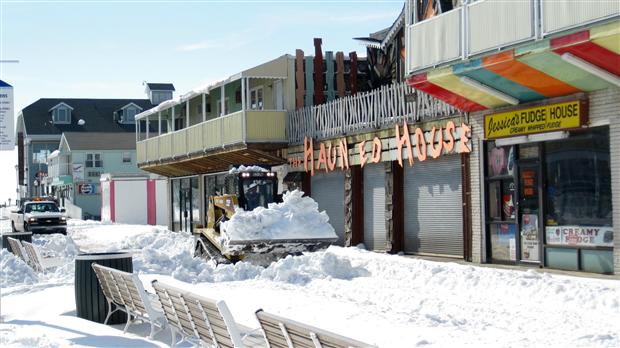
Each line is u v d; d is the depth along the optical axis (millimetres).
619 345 9211
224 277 17062
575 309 12117
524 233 18625
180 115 44156
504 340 9680
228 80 30531
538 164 18094
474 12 17188
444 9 19766
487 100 18812
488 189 19750
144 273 17844
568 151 17359
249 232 19516
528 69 16422
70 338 10203
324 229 20016
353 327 10688
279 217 19891
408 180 23188
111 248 29969
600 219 16578
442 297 13602
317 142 27312
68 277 17516
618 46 14352
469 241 20188
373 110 24188
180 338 10242
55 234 38188
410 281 15641
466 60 17438
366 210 25500
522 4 15906
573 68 15688
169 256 19297
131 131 88500
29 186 89062
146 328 11344
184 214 40969
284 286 15594
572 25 14719
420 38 19031
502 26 16406
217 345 8180
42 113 90625
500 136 18812
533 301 12953
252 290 15016
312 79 30344
